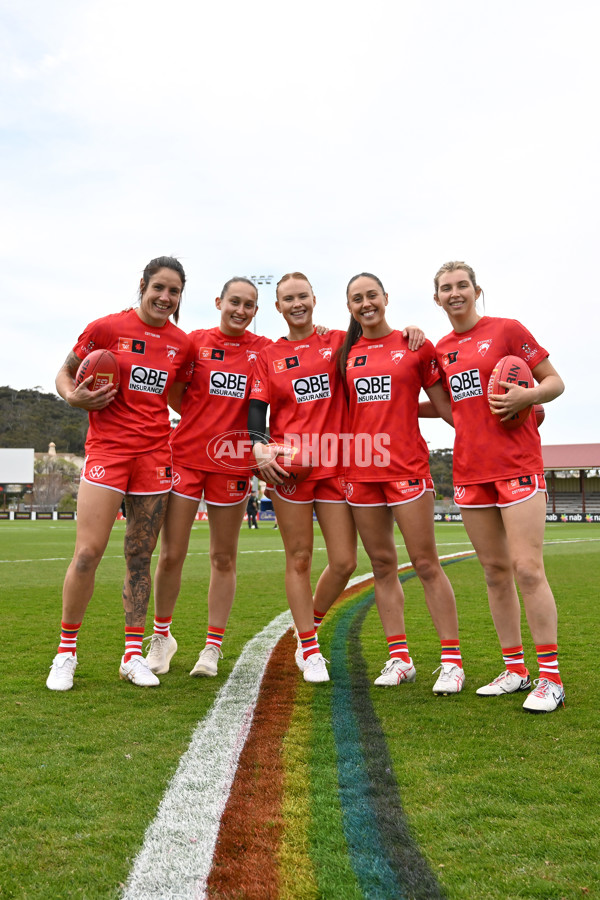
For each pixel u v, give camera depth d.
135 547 3.73
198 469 3.89
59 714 2.98
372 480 3.65
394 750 2.55
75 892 1.58
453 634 3.55
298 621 3.79
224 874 1.67
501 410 3.20
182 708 3.09
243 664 4.07
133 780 2.24
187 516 3.91
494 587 3.52
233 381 3.96
